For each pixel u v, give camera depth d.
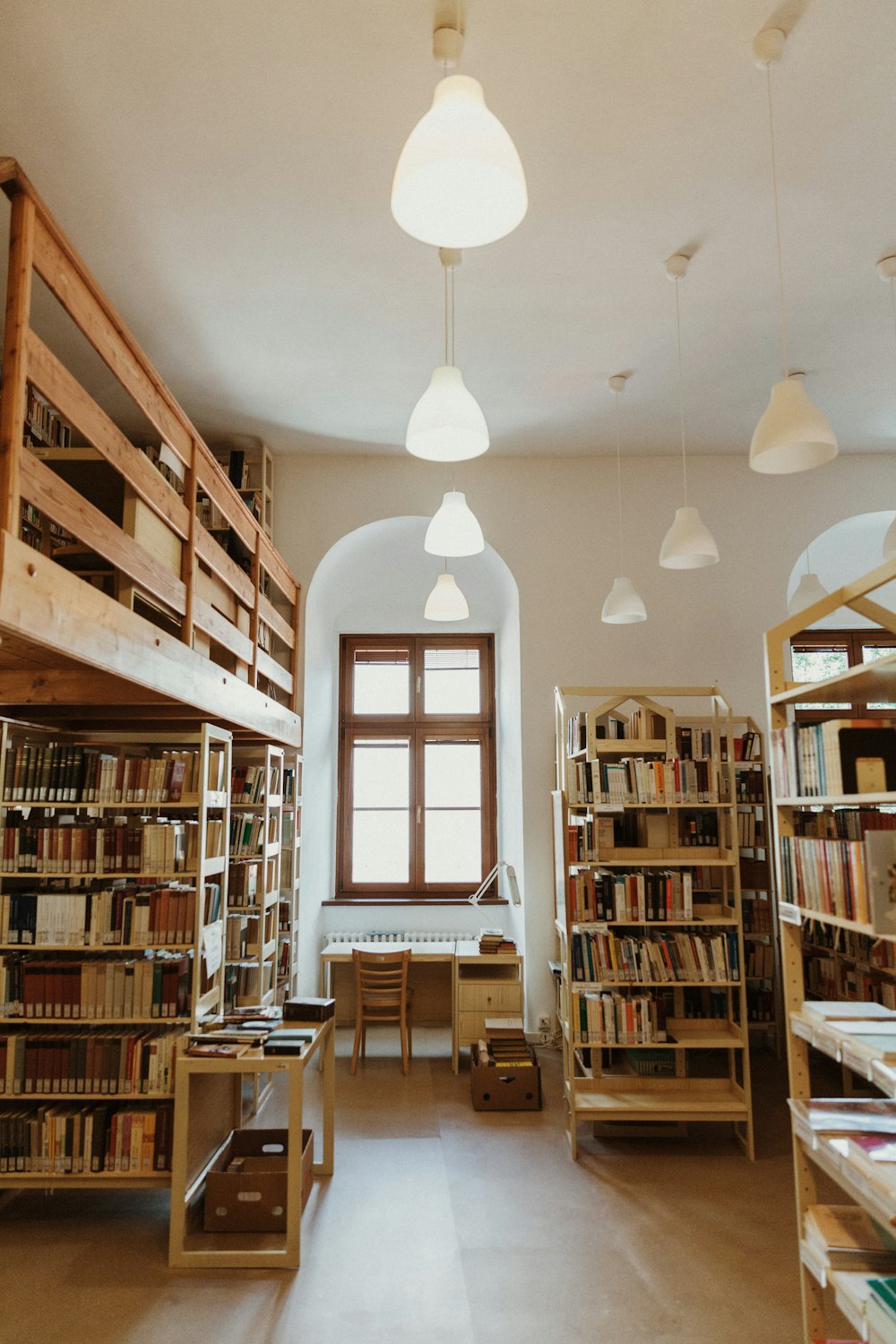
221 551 4.85
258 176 3.94
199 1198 4.04
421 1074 6.20
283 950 6.49
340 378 5.91
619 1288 3.38
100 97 3.49
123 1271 3.52
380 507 7.24
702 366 5.82
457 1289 3.38
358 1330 3.11
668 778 4.93
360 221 4.26
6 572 2.47
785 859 2.88
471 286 4.84
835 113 3.62
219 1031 4.01
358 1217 3.99
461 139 2.14
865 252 4.59
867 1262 2.36
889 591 8.30
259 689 6.38
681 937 4.83
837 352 5.66
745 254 4.59
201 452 4.54
